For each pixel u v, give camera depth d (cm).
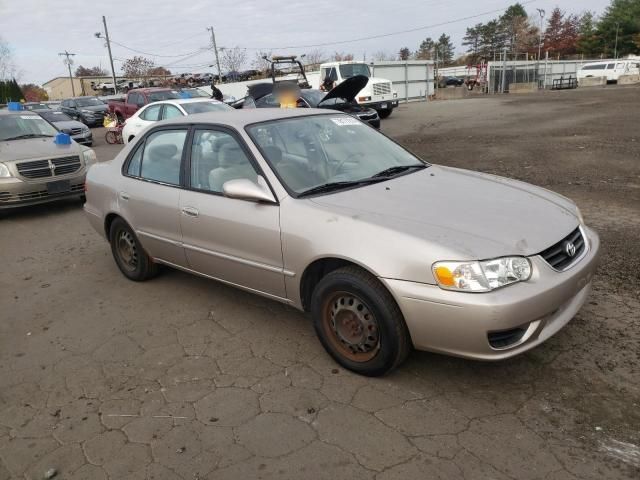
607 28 7469
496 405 301
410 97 3541
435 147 1284
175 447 285
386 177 395
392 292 299
